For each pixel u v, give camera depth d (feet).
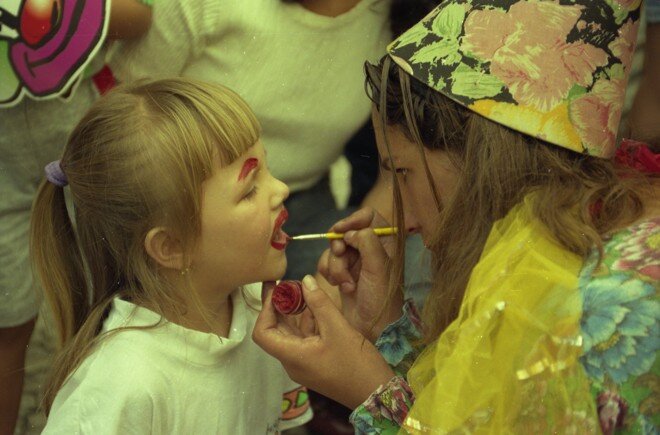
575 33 4.12
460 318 4.02
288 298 4.57
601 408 3.73
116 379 4.39
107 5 5.80
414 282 5.86
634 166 4.45
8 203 6.35
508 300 3.91
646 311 3.71
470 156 4.20
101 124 4.56
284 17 6.25
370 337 5.16
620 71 4.20
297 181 6.95
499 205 4.17
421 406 3.95
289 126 6.65
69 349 4.71
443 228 4.31
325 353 4.50
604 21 4.13
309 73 6.48
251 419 5.09
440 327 4.42
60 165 4.77
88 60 5.87
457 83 4.17
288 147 6.75
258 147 4.65
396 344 5.02
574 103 4.11
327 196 7.11
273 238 4.76
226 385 4.82
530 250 3.98
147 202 4.49
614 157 4.41
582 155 4.16
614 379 3.71
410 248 6.12
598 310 3.79
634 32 4.26
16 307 6.61
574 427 3.72
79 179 4.65
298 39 6.33
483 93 4.13
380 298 5.09
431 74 4.22
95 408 4.38
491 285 3.97
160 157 4.43
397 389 4.39
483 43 4.16
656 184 4.27
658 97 5.35
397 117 4.41
